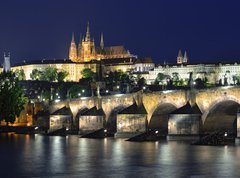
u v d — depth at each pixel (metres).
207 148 166.88
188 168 119.31
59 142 199.38
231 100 196.75
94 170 116.94
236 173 111.75
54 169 119.00
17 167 122.75
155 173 112.19
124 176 108.44
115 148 169.25
